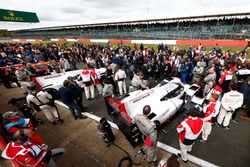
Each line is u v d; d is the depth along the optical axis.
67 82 4.23
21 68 6.50
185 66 6.91
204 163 2.86
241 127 3.88
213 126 3.95
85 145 3.55
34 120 4.33
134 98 3.87
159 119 3.64
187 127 2.44
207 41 15.48
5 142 2.80
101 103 5.68
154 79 7.97
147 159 2.84
